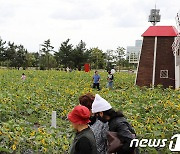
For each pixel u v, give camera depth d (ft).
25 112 47.16
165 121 37.32
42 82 101.86
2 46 273.33
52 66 264.11
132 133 17.62
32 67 287.28
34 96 57.62
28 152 26.78
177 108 46.14
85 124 16.30
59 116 47.37
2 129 27.63
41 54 295.07
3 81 98.17
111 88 91.09
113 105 50.75
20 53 265.95
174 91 78.54
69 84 96.07
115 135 17.04
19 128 28.94
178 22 104.94
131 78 132.05
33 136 27.73
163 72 104.27
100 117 17.80
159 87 90.99
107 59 317.42
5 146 26.40
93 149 15.78
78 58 258.78
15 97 53.26
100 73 158.61
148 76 105.50
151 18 110.22
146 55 106.11
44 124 42.73
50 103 53.98
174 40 103.19
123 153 17.08
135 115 40.73
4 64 271.28
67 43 264.93
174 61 103.45
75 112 16.19
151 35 105.40
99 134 17.72
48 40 296.51
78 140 15.93
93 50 288.71
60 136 30.22
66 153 26.86
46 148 26.30
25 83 92.12
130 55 134.72
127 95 63.36
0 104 45.01
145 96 61.67
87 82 105.70
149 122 35.78
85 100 18.48
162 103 50.24
